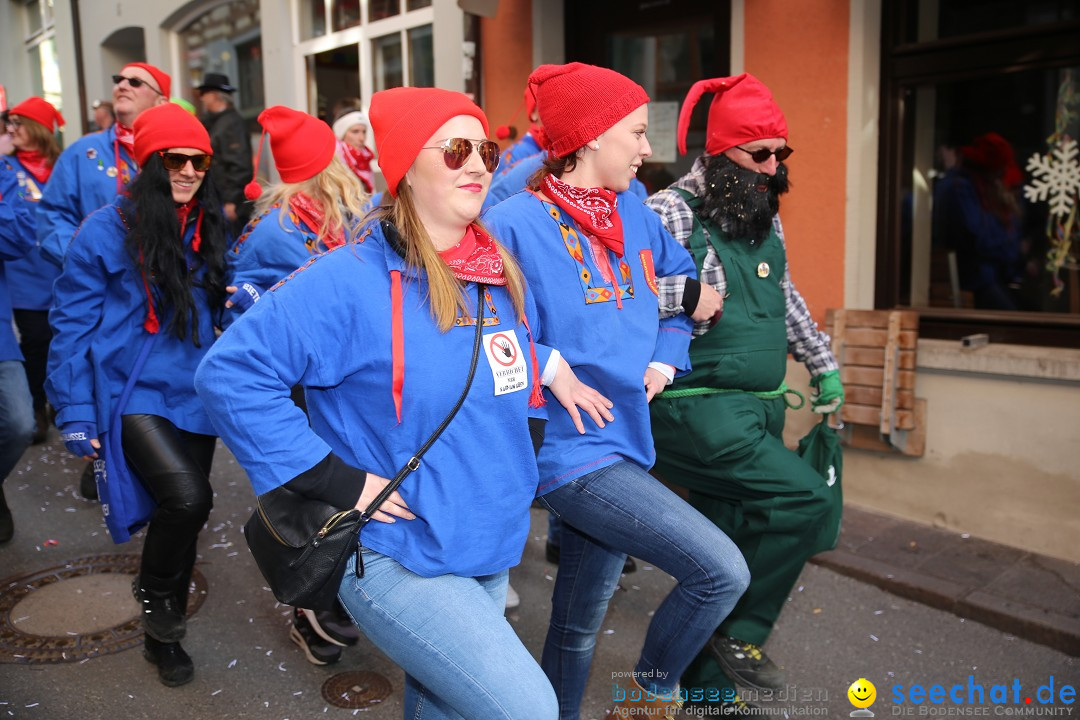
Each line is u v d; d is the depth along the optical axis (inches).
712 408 108.2
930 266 174.4
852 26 170.1
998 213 166.6
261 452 67.9
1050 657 127.8
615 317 92.4
